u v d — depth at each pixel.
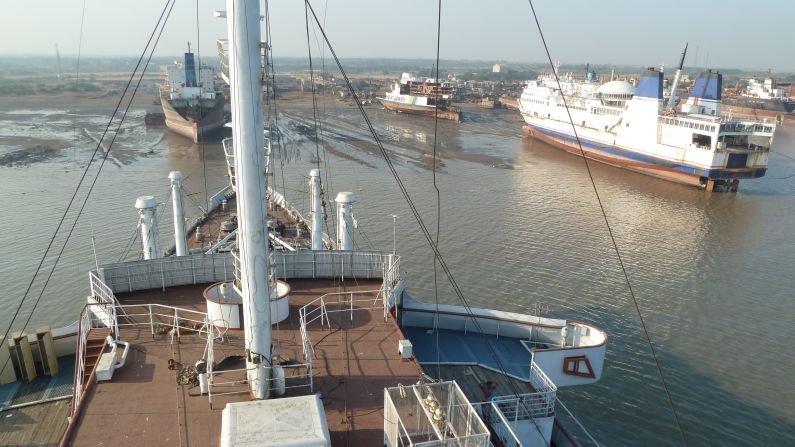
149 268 20.31
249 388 14.11
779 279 43.84
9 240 47.12
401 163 90.06
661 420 26.55
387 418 11.96
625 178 84.19
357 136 116.94
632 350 32.62
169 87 119.69
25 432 18.16
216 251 30.62
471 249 48.38
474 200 66.06
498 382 19.62
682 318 36.81
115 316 16.84
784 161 99.94
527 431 17.84
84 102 181.88
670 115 83.88
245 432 10.30
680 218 61.50
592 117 97.81
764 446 24.98
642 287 41.53
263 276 12.94
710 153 74.62
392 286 21.03
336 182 74.25
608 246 50.56
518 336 22.91
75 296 36.94
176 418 12.98
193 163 84.44
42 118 138.25
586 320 36.09
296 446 10.04
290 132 118.31
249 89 11.71
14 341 20.62
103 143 101.31
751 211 65.69
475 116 162.25
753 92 190.12
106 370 14.43
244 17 11.34
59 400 19.78
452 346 22.05
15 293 37.25
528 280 42.16
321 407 11.28
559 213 61.56
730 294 40.78
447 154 99.69
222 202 42.75
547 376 18.86
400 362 16.02
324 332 17.73
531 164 93.06
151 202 25.25
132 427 12.61
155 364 15.45
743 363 31.58
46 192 64.12
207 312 18.12
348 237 26.47
